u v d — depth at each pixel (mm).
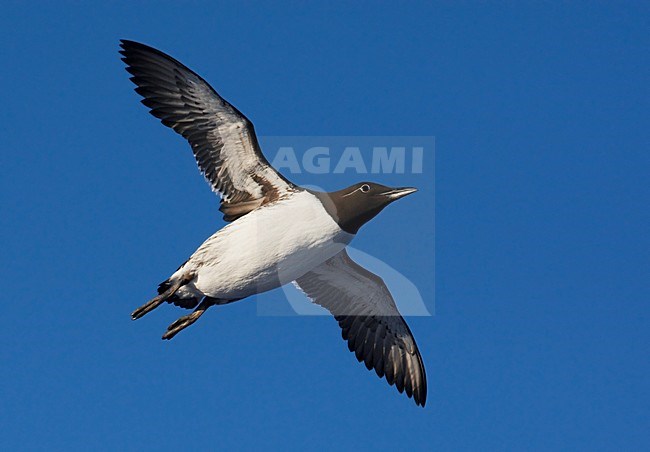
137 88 13484
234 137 13258
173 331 13555
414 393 15492
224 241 13102
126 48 13359
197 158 13477
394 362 15594
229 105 13055
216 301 13703
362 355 15539
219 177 13461
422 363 15523
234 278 13195
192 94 13234
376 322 15469
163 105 13438
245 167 13359
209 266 13195
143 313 13359
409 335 15477
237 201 13461
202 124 13336
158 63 13289
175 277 13391
